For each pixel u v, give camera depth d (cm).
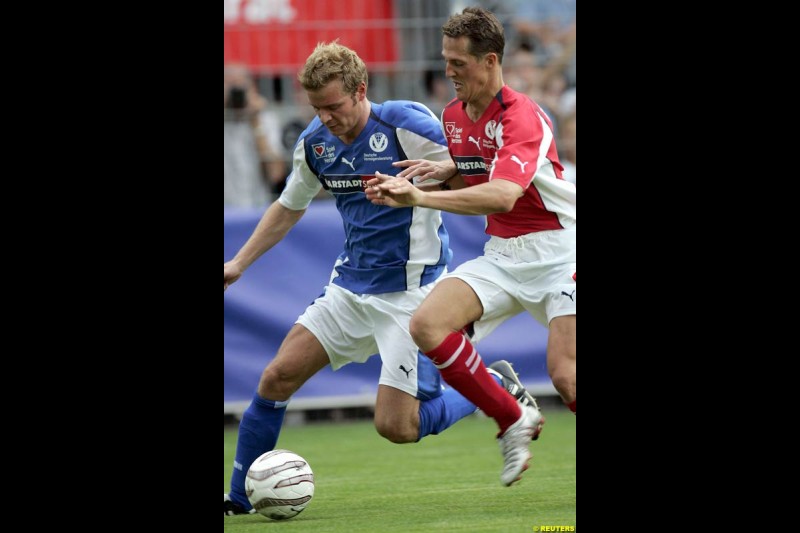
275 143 2850
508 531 1348
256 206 2836
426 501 1612
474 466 2019
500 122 1473
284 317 2559
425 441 2430
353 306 1612
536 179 1502
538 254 1524
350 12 2867
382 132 1579
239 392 2539
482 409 1473
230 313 2538
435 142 1578
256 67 2830
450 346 1455
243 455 1563
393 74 2803
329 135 1593
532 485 1750
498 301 1529
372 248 1609
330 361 1612
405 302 1608
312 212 2578
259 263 2559
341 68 1501
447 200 1366
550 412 2823
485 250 1591
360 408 2823
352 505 1593
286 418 2772
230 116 2811
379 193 1331
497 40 1465
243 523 1466
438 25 2803
